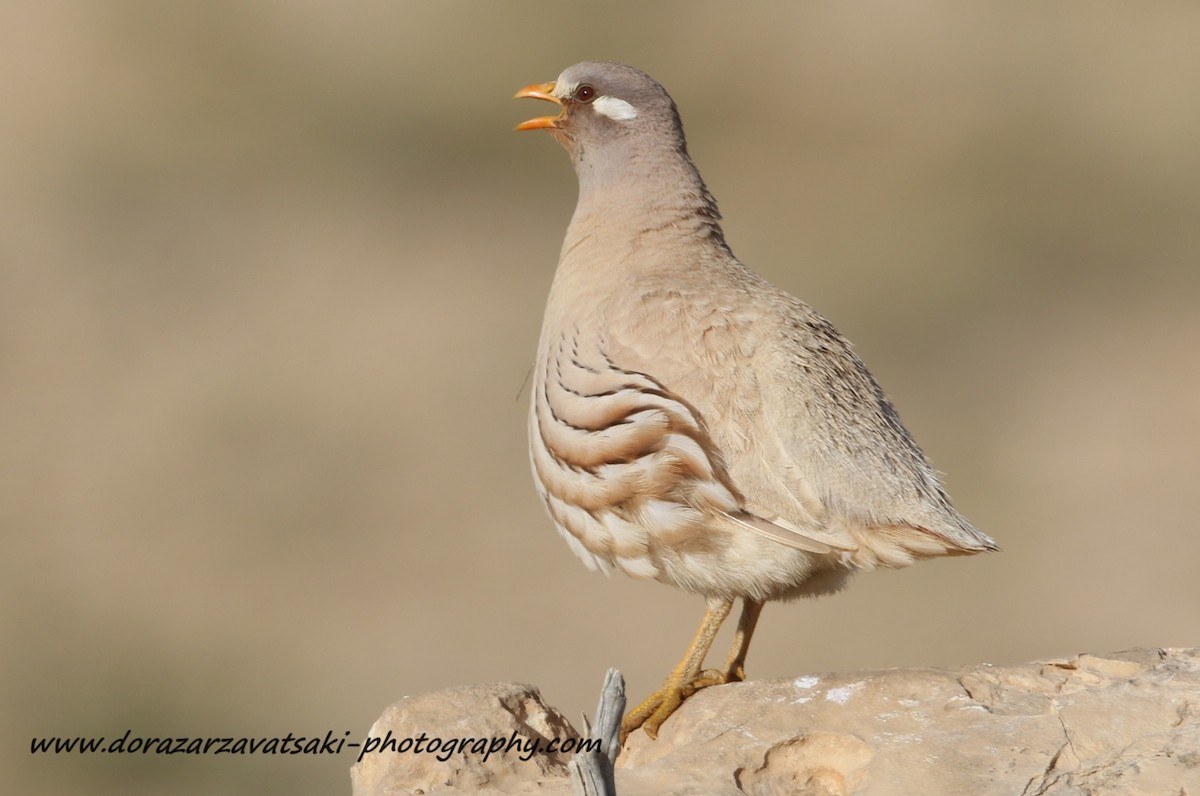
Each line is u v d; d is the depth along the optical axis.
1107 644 15.52
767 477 7.06
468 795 6.31
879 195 25.55
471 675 15.14
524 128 8.62
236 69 28.14
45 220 24.27
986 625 15.85
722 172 26.42
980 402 20.02
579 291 7.86
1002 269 23.38
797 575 7.21
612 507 7.32
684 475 7.13
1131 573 16.52
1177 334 21.41
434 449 18.69
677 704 7.27
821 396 7.21
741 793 6.03
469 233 24.16
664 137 8.20
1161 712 6.30
